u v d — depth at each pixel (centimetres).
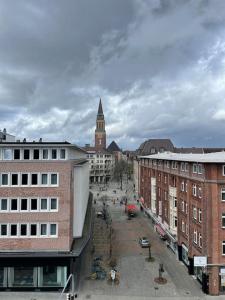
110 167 18375
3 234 3384
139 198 8850
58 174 3434
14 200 3409
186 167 4178
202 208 3512
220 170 3438
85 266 4144
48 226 3394
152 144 11025
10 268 3397
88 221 4978
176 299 3212
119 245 5141
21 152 3481
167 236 5197
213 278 3347
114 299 3197
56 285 3394
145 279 3722
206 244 3406
